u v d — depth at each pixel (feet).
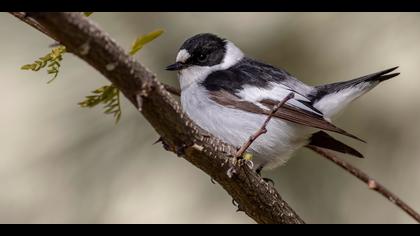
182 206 34.76
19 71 35.88
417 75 35.86
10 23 35.04
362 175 21.52
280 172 34.40
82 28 12.27
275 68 28.22
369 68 35.27
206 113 26.84
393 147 35.81
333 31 35.65
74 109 34.50
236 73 27.50
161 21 35.09
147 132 34.27
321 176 34.65
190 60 28.14
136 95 13.69
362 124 35.91
